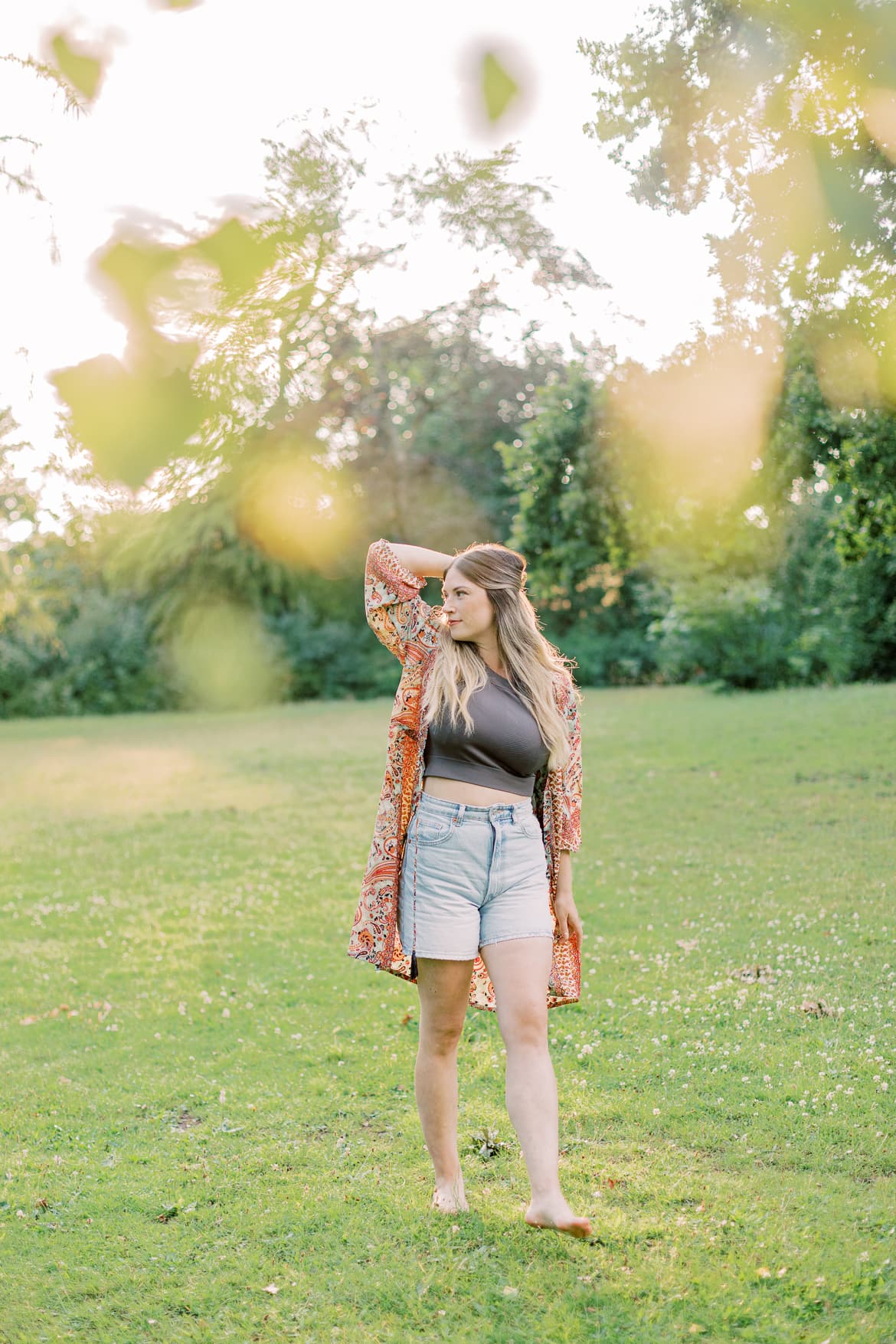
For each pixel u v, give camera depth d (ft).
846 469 28.07
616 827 30.58
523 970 10.06
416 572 11.10
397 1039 16.10
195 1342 8.91
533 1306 9.07
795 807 31.17
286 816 37.01
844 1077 13.25
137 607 89.15
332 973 19.72
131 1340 8.97
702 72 19.63
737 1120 12.46
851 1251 9.54
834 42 17.46
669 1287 9.15
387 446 87.25
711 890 23.20
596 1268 9.52
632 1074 13.93
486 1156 12.00
